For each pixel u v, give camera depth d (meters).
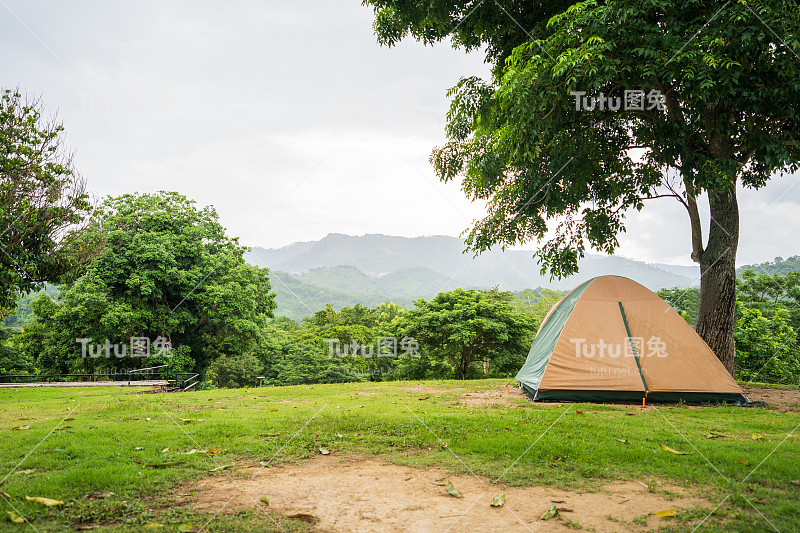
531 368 10.89
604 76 8.18
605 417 7.29
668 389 8.66
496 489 3.97
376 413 7.80
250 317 25.62
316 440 5.63
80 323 21.61
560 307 11.13
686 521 3.27
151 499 3.66
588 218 12.33
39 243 12.58
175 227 25.73
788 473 4.34
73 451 4.95
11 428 6.55
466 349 29.67
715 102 9.18
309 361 34.81
